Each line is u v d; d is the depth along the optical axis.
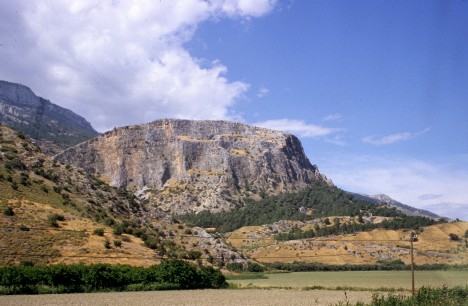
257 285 99.31
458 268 79.00
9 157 130.62
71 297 62.91
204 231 160.50
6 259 82.06
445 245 156.12
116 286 78.00
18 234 92.12
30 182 121.38
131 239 114.69
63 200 121.31
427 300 46.97
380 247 199.50
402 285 95.44
